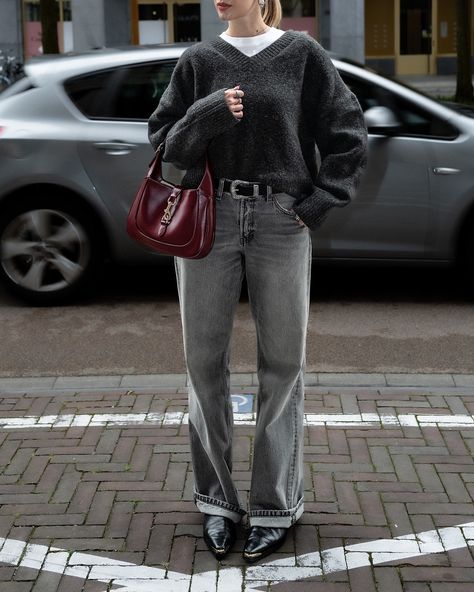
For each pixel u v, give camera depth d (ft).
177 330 19.83
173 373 17.37
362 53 75.10
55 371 17.58
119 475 12.96
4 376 17.33
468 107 22.18
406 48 91.09
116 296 22.34
